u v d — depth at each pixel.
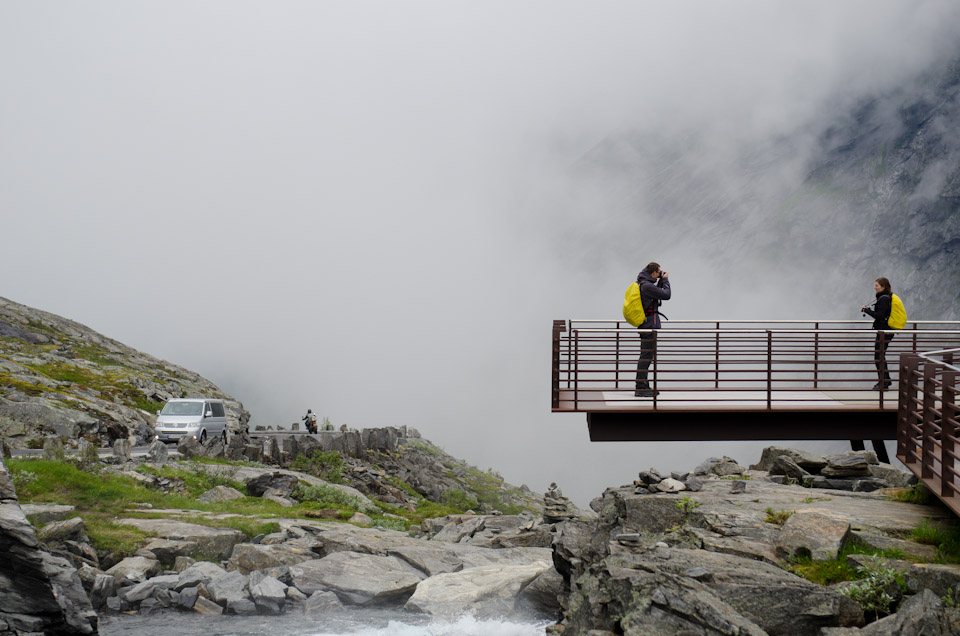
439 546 20.36
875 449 17.89
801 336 15.88
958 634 7.44
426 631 14.15
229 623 14.66
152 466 28.14
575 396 15.87
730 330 15.92
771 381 15.74
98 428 39.25
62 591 12.12
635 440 16.14
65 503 20.06
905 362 11.45
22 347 64.56
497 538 21.88
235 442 37.88
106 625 14.37
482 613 14.88
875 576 8.85
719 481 14.81
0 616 11.06
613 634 8.66
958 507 9.56
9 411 37.28
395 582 16.41
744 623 7.85
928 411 10.59
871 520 10.67
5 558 11.34
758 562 9.66
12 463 21.39
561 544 14.24
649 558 9.88
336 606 15.60
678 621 8.12
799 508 11.80
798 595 8.47
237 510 23.58
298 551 18.44
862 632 7.92
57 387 48.38
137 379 62.03
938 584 8.45
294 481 29.56
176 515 20.77
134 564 16.80
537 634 13.73
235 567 17.78
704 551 10.16
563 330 16.05
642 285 15.89
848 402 15.85
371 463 46.88
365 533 21.33
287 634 13.98
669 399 15.79
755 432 16.08
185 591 15.97
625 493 14.23
